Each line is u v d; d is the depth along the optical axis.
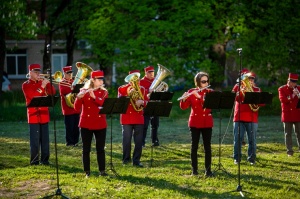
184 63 26.25
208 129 11.87
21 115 24.98
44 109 13.24
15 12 24.14
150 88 13.88
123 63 26.41
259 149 16.17
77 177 11.80
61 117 24.44
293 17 26.95
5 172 12.30
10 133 20.03
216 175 12.04
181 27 25.83
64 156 14.75
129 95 13.28
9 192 10.71
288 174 12.45
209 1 26.33
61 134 19.78
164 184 11.16
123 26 26.59
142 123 13.45
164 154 15.22
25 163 13.55
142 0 26.69
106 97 11.69
